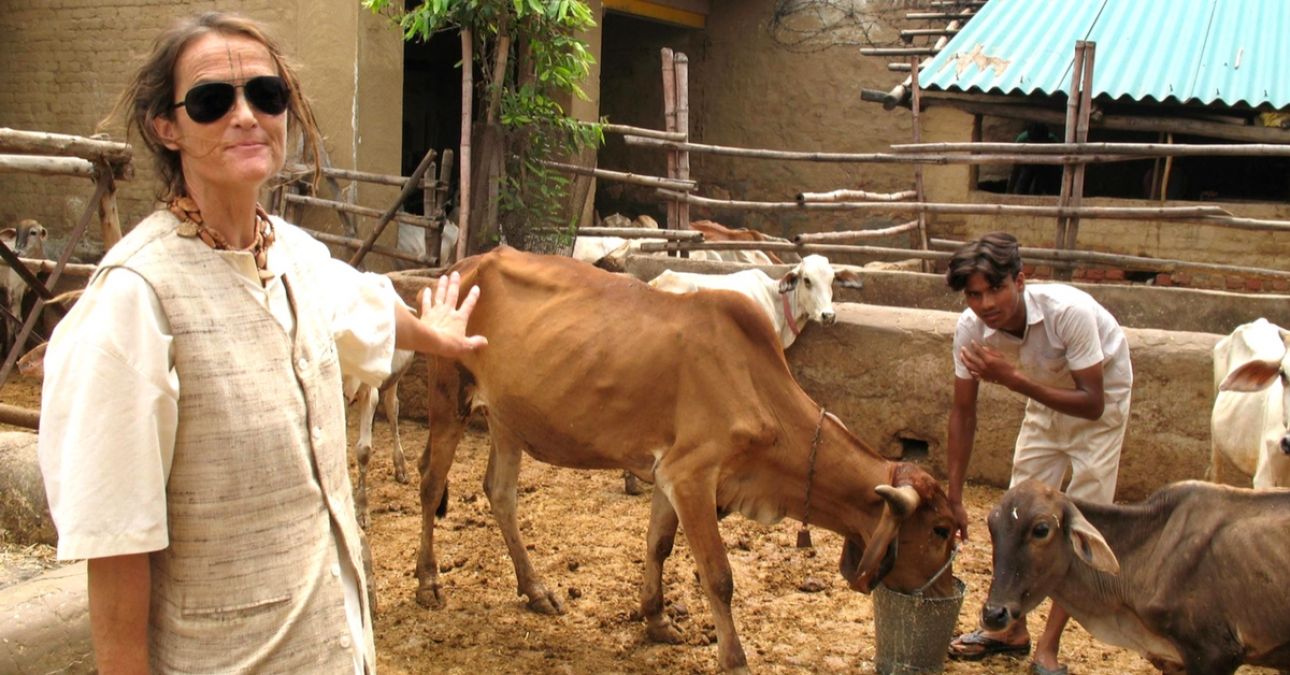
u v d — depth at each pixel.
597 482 6.95
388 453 7.50
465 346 2.54
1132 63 10.72
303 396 1.97
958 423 4.36
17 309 9.71
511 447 4.95
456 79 16.64
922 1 13.53
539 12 8.05
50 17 11.63
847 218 13.99
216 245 1.89
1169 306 8.12
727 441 4.14
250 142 1.86
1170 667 3.84
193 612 1.87
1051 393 4.01
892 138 13.79
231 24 1.90
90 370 1.71
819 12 14.17
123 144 5.17
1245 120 10.31
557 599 4.94
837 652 4.59
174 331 1.80
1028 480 3.80
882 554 3.91
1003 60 11.17
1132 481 6.67
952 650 4.54
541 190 8.68
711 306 4.25
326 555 1.99
